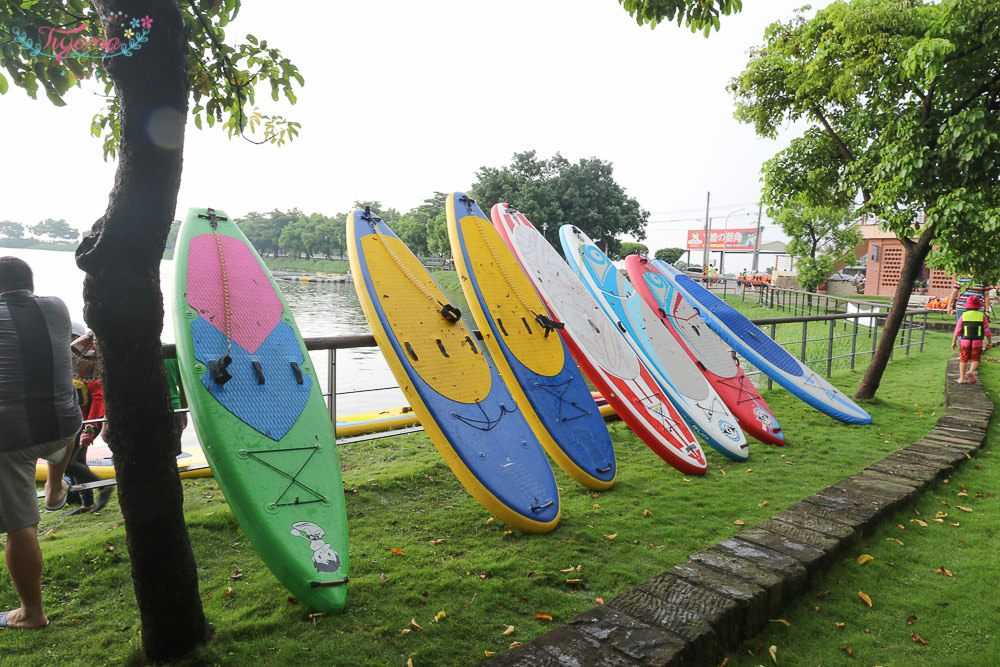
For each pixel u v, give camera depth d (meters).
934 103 6.30
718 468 5.00
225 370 3.33
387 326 4.19
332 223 68.44
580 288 5.88
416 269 4.82
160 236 2.12
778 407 7.17
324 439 3.46
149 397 2.16
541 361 4.84
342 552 2.90
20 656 2.32
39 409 2.40
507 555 3.30
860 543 3.45
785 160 7.89
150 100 2.01
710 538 3.59
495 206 6.06
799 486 4.55
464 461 3.70
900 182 6.10
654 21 4.02
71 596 2.75
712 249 66.94
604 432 4.73
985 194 5.76
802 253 29.56
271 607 2.71
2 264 2.51
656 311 6.48
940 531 3.69
